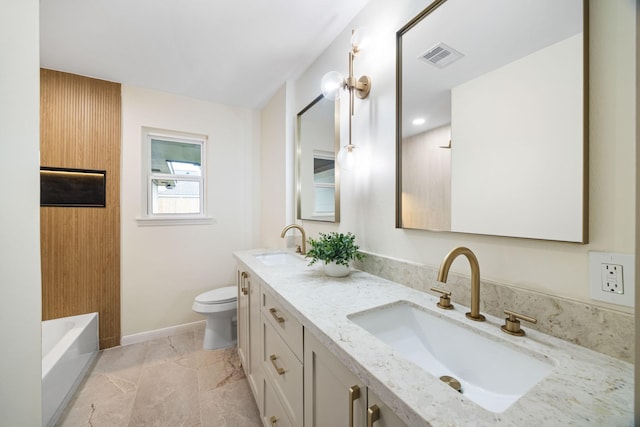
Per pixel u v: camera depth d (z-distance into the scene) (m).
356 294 1.02
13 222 0.67
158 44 1.71
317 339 0.78
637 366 0.35
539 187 0.72
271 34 1.63
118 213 2.18
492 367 0.71
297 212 2.18
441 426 0.41
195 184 2.60
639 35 0.35
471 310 0.80
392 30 1.23
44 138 1.92
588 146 0.64
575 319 0.66
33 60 0.73
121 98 2.20
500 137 0.81
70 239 2.01
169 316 2.40
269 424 1.20
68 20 1.48
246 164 2.77
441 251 1.01
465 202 0.92
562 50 0.68
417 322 0.92
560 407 0.45
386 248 1.28
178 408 1.50
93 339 2.00
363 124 1.42
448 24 0.98
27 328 0.71
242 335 1.79
